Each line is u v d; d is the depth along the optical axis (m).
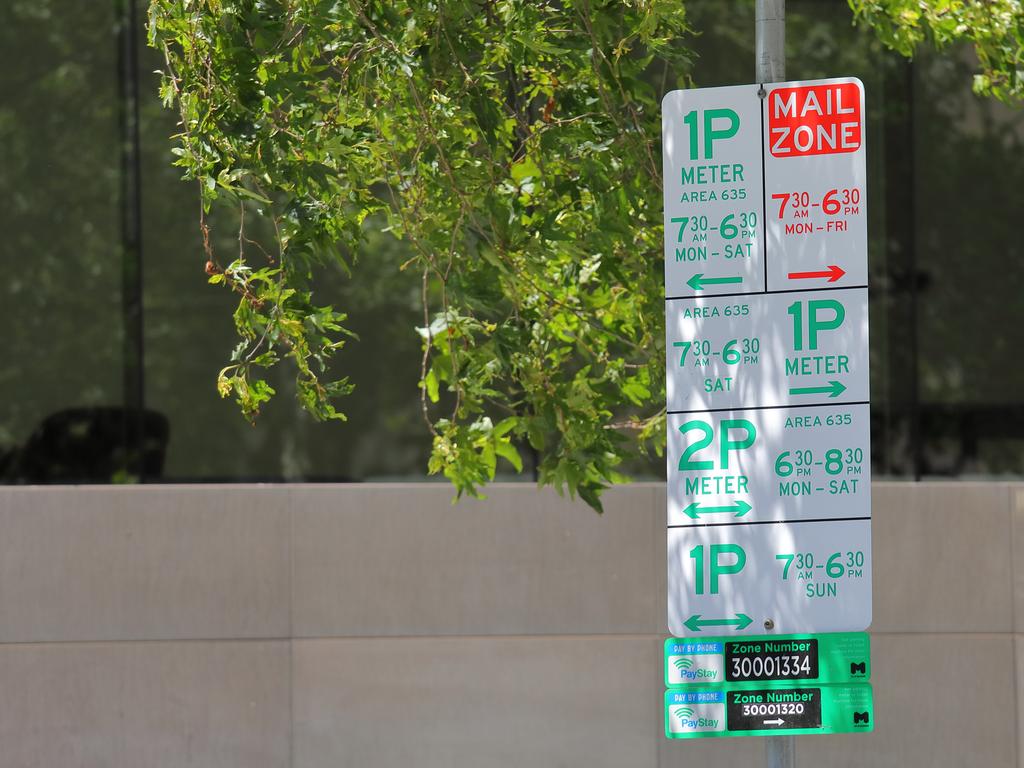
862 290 13.41
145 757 28.30
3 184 29.17
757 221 13.55
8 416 29.08
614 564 28.48
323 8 15.09
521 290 17.17
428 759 28.50
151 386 29.19
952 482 29.00
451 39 15.23
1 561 28.28
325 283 29.12
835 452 13.43
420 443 29.20
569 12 16.20
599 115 16.25
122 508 28.39
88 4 29.20
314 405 15.65
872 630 28.59
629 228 16.66
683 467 13.58
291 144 15.30
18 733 28.20
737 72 29.06
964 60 29.47
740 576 13.52
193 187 29.17
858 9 19.47
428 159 15.94
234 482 29.12
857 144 13.45
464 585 28.52
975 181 29.56
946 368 29.55
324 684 28.48
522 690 28.52
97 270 29.19
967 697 28.50
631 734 28.47
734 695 13.58
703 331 13.59
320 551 28.50
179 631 28.38
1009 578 28.56
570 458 16.67
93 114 29.19
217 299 29.19
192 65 14.95
